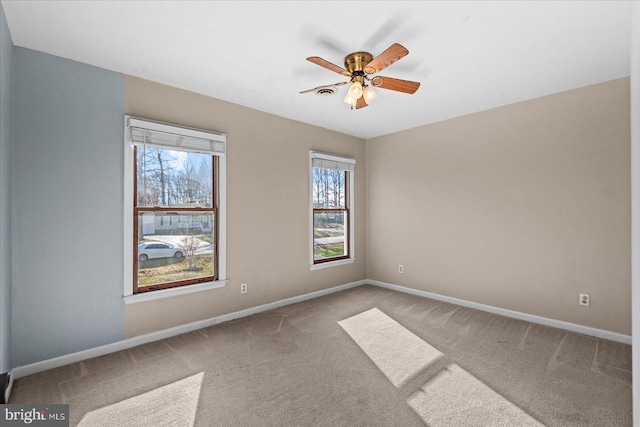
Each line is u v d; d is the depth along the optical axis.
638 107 0.68
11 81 2.15
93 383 2.13
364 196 5.00
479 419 1.77
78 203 2.45
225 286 3.32
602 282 2.86
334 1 1.79
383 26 2.03
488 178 3.60
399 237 4.55
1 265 1.84
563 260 3.08
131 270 2.69
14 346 2.20
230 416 1.79
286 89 3.05
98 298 2.54
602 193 2.86
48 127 2.34
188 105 3.06
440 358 2.48
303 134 4.10
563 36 2.14
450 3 1.81
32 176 2.27
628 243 2.74
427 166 4.21
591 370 2.28
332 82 2.90
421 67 2.59
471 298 3.77
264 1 1.79
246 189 3.50
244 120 3.49
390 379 2.18
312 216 4.21
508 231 3.45
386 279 4.75
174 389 2.06
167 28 2.05
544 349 2.62
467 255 3.80
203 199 3.22
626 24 1.99
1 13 1.79
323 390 2.05
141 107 2.77
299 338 2.87
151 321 2.82
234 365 2.37
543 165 3.20
